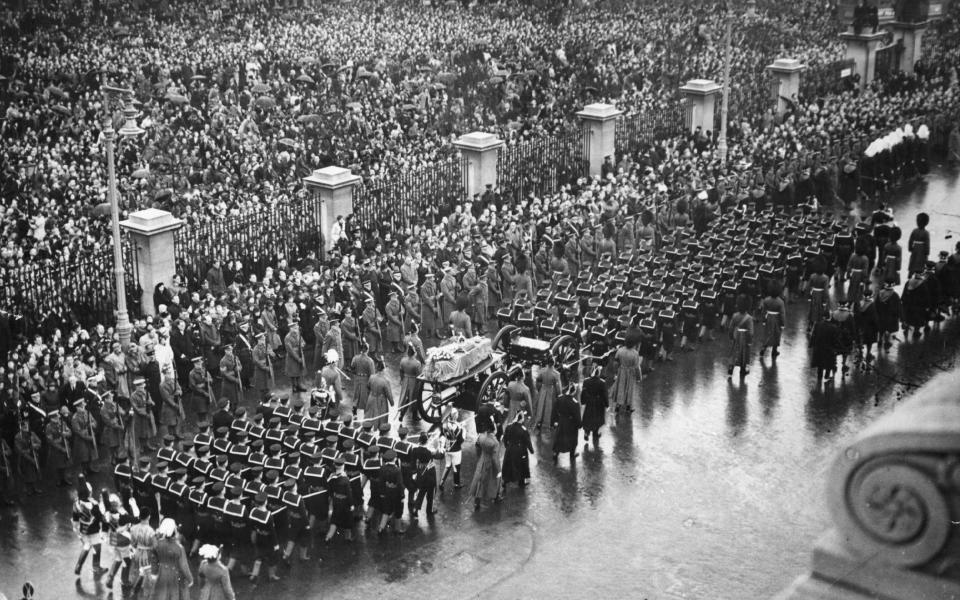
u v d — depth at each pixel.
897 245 45.53
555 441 31.03
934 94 68.81
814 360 36.59
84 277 41.12
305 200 47.78
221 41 81.56
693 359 39.09
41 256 42.34
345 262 41.47
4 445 30.00
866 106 66.00
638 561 26.08
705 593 24.53
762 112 69.88
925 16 81.19
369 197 49.56
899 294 45.19
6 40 78.31
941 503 2.80
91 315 39.81
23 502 29.38
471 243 44.97
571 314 38.62
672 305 38.94
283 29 86.12
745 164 55.16
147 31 83.38
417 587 25.08
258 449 28.25
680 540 27.00
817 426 33.47
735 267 42.19
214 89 65.81
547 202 49.12
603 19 93.94
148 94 66.06
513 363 34.34
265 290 37.78
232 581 25.31
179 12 88.44
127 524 24.91
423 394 34.31
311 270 41.16
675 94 70.12
